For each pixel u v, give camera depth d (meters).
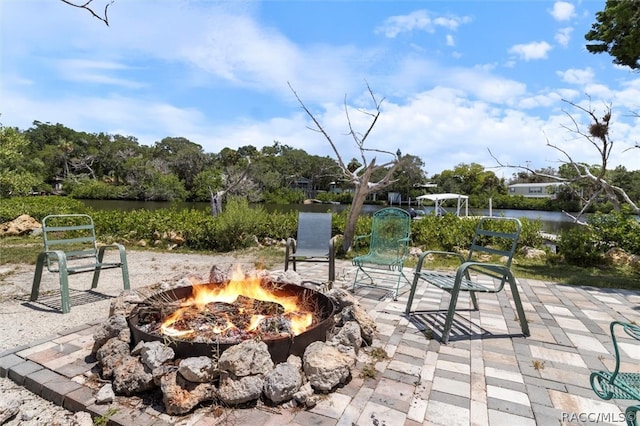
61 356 2.29
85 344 2.48
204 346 1.94
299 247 4.66
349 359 2.04
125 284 3.87
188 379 1.77
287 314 2.59
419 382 2.05
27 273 5.04
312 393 1.85
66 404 1.84
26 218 9.02
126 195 38.59
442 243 7.63
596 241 6.41
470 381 2.08
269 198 38.28
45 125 53.56
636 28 5.52
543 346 2.60
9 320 3.10
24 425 1.71
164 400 1.70
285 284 3.01
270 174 39.50
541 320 3.20
